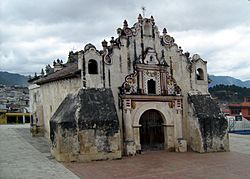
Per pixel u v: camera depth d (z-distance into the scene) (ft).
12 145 90.12
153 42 85.46
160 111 83.92
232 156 76.69
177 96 85.61
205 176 56.59
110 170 61.46
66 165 65.67
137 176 56.85
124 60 81.00
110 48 80.59
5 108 249.34
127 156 76.18
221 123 84.69
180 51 89.10
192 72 89.97
